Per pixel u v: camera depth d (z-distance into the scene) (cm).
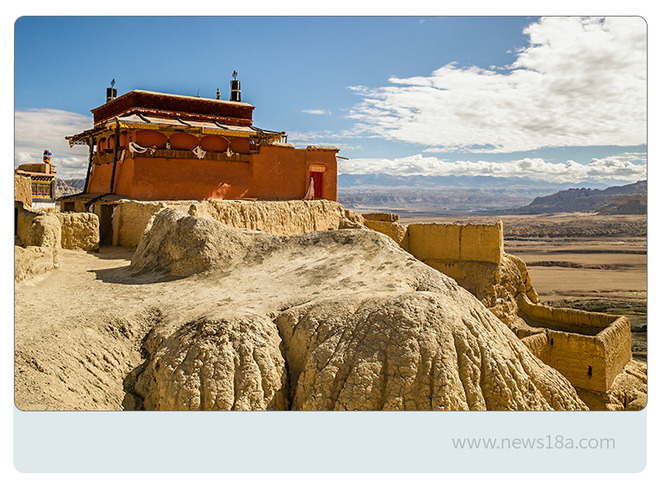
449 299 1154
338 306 1141
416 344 1008
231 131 2869
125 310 1291
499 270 2503
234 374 1036
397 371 988
